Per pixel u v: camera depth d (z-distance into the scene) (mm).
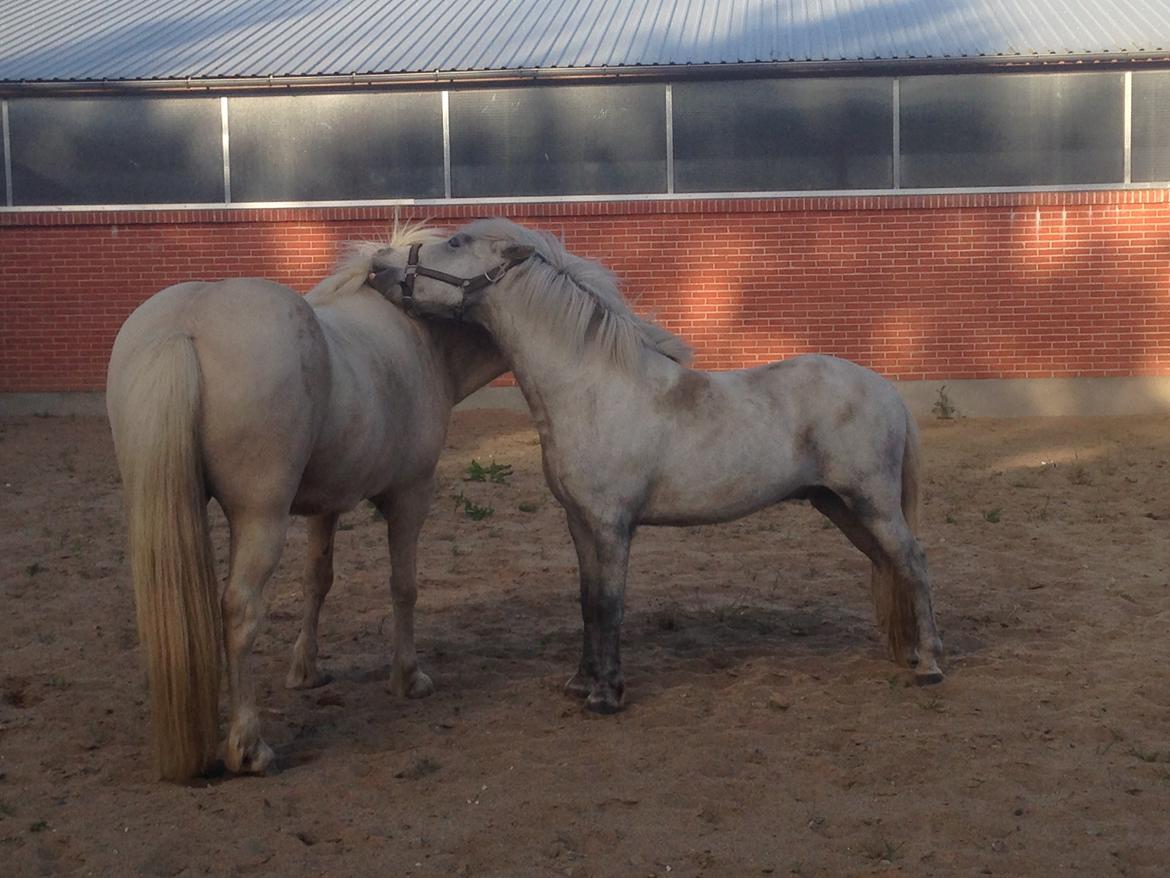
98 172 16359
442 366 6164
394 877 4113
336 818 4590
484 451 13656
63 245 16344
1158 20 16328
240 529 4871
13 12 19781
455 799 4762
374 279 5809
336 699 6059
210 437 4691
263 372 4715
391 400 5566
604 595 5754
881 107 15773
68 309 16422
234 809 4652
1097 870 4090
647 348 5961
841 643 6992
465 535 9938
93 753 5359
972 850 4238
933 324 15922
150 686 4750
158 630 4613
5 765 5184
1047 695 5887
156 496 4574
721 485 5816
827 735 5363
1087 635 6949
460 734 5562
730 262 16031
